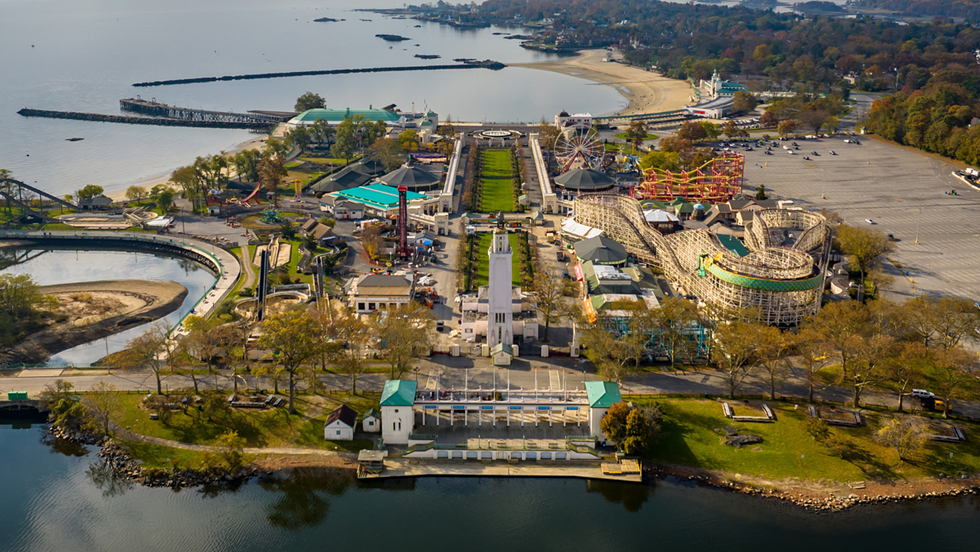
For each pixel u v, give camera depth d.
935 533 197.38
